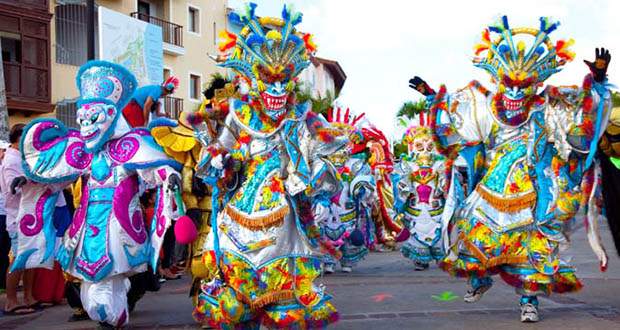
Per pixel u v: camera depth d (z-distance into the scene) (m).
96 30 25.08
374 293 7.85
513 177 6.09
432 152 10.63
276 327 4.59
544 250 5.95
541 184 6.02
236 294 4.58
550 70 6.10
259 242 4.58
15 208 7.62
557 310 6.46
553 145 6.17
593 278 8.48
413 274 10.09
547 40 6.09
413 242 10.68
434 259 10.65
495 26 6.19
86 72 6.07
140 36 19.03
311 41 4.91
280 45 4.70
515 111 6.13
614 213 6.38
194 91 31.33
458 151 6.45
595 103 5.91
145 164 5.81
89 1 12.26
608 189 6.34
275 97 4.75
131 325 6.28
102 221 5.78
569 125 5.96
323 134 4.74
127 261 5.78
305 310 4.59
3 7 21.69
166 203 5.76
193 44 30.94
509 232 6.00
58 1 23.75
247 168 4.79
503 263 6.02
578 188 6.11
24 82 22.25
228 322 4.63
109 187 5.88
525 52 6.00
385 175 11.33
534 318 5.89
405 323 5.98
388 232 11.27
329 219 10.20
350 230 10.30
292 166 4.71
